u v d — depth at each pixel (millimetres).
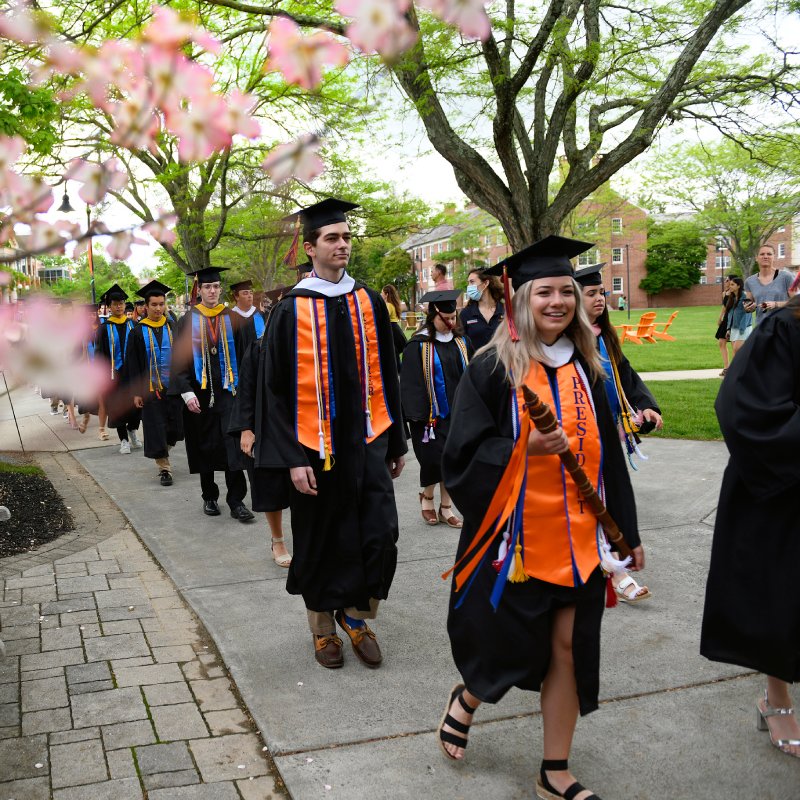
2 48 1245
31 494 6746
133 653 3598
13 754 2738
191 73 1223
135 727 2936
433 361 5617
